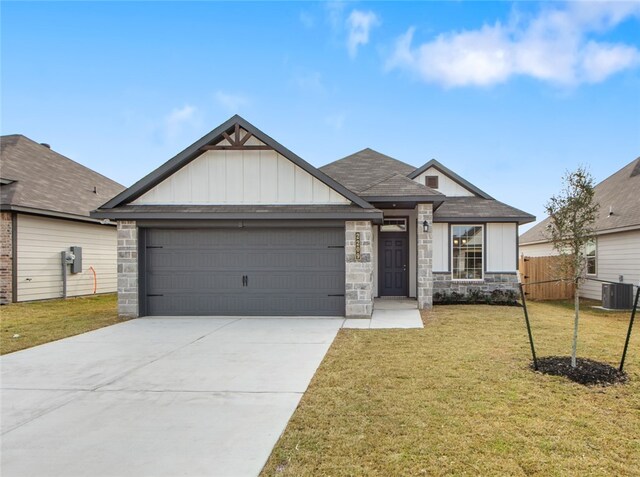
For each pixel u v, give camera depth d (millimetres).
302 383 4957
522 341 7008
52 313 10711
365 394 4496
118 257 9891
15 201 12266
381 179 13469
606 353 6176
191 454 3256
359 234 9641
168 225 9883
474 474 2898
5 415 4102
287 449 3299
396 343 6926
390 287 13750
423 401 4258
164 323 9109
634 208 12875
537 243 19344
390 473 2920
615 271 13562
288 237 9938
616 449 3244
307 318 9625
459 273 13430
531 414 3910
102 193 17328
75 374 5445
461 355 6062
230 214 9484
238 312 9977
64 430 3742
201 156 10086
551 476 2869
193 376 5305
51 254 13703
